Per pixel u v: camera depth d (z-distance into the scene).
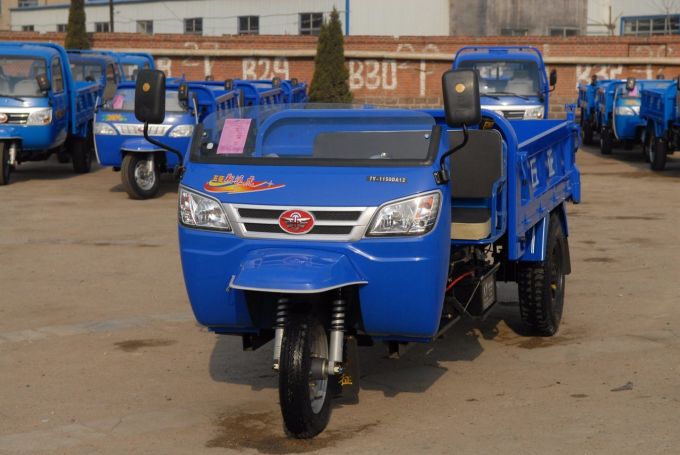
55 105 20.09
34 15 61.84
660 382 6.82
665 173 21.64
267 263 5.74
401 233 5.87
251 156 6.38
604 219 14.73
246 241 6.01
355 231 5.88
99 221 14.95
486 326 8.62
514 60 21.98
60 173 22.27
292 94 26.42
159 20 55.16
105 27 56.59
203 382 7.02
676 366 7.23
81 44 36.50
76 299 9.73
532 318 8.02
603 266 11.14
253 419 6.21
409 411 6.32
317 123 6.45
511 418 6.12
